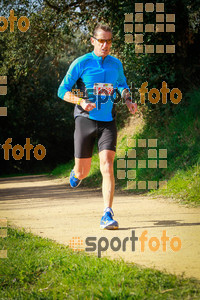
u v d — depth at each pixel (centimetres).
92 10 1487
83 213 693
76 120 539
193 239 428
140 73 1361
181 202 763
